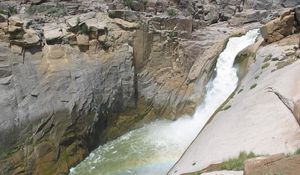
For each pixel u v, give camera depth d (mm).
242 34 45562
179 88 42125
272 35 37531
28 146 30422
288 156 13188
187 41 45125
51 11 42500
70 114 33531
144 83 40844
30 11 41969
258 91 29141
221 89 39438
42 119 31875
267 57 34719
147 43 41375
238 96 32094
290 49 33781
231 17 61531
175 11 52750
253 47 39094
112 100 37562
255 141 21656
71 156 32562
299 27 37406
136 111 39688
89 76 36125
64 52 35750
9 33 32656
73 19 39156
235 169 18125
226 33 49906
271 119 23594
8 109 30281
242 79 36062
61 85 34094
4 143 29328
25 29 34781
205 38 47188
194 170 21781
